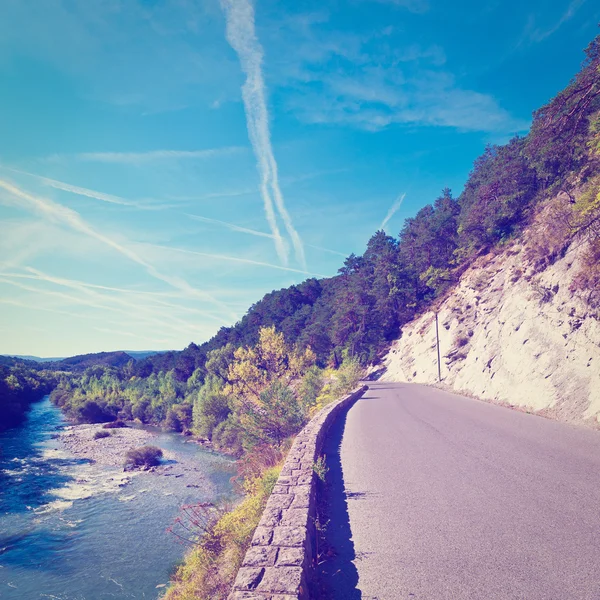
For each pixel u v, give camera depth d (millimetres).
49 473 39688
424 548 4227
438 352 39031
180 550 20922
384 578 3715
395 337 66375
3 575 19297
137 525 25109
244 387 31172
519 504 5246
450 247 68875
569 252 19172
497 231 49094
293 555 3611
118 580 18203
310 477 6141
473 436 10258
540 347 18281
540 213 32156
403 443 9953
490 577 3561
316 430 10664
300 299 122188
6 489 33688
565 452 7980
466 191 85688
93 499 31094
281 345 33812
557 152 13047
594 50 11891
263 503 6863
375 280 73938
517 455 7910
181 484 34844
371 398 25703
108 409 98250
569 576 3492
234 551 6906
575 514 4797
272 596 3027
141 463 43688
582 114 11969
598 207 15797
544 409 14625
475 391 23875
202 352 119375
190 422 69750
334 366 73250
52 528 25141
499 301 31312
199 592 7129
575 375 14523
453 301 44281
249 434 19266
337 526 5070
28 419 92375
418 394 27062
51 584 18312
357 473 7477
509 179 48531
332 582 3750
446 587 3463
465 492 5875
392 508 5496
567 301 17312
